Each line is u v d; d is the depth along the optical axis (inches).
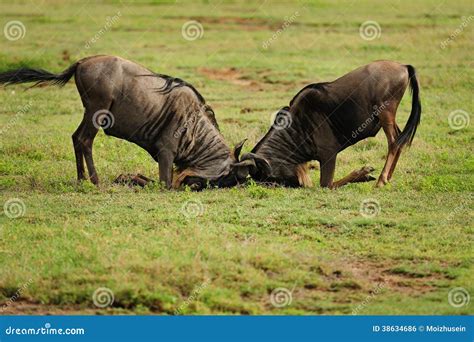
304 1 4394.7
